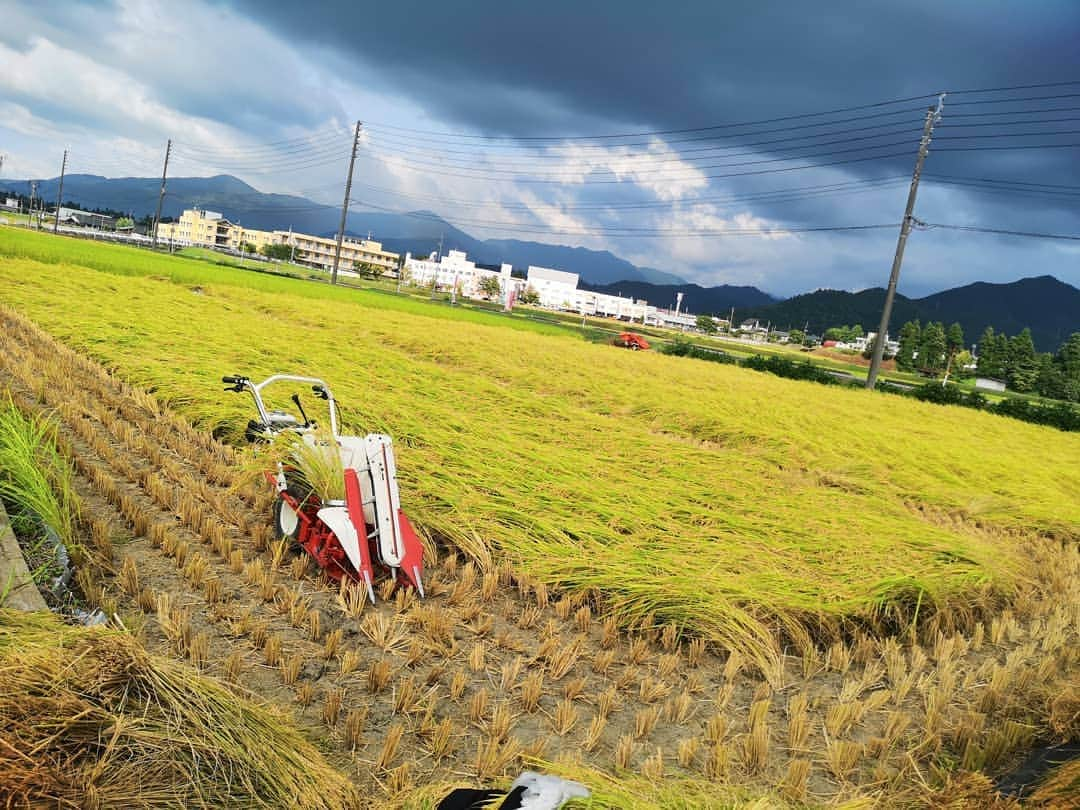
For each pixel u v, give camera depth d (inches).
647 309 6702.8
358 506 198.8
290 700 145.0
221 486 273.3
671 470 384.2
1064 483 544.1
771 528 303.7
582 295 6732.3
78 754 91.0
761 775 145.0
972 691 194.1
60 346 504.7
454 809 96.3
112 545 200.4
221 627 169.3
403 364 612.7
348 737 132.9
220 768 100.1
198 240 6176.2
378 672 152.9
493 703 157.3
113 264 1321.4
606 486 326.0
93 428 302.4
